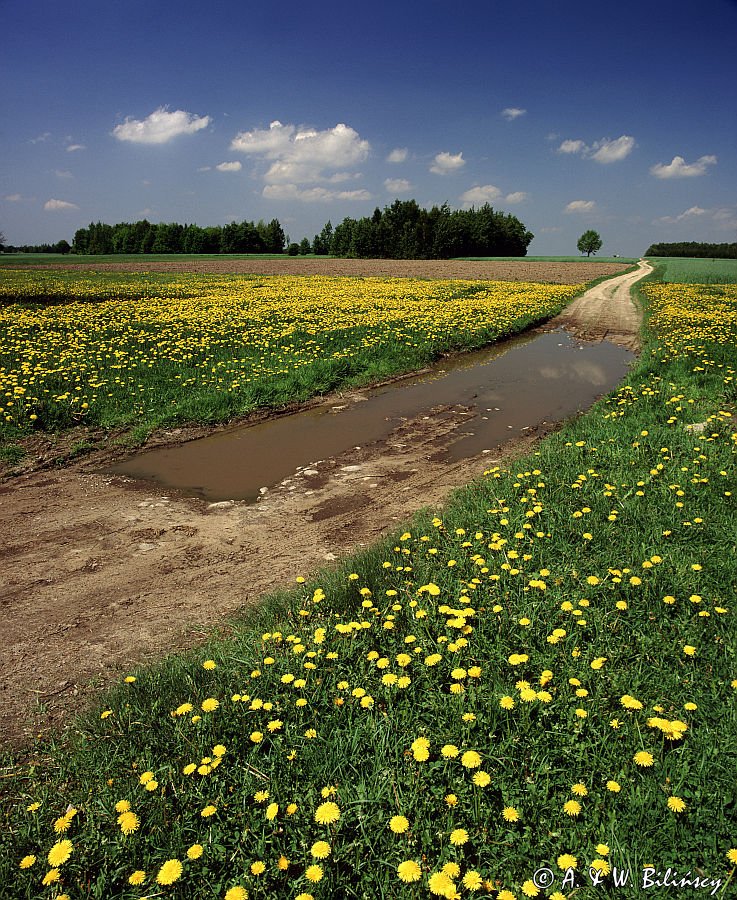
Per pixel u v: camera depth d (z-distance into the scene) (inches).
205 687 130.5
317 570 188.7
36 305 919.0
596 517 195.2
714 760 101.6
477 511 210.1
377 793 99.5
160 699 127.0
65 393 360.8
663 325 741.3
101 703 129.3
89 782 108.9
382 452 311.3
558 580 160.1
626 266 2908.5
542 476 235.6
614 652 130.8
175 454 309.7
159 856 92.8
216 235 4734.3
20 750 119.9
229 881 88.9
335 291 1266.0
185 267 2468.0
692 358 496.4
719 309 933.2
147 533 218.4
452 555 179.3
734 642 130.6
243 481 271.1
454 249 3934.5
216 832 95.7
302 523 225.6
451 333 662.5
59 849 90.7
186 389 402.9
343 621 149.8
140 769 110.0
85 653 150.5
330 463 294.5
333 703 121.4
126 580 185.8
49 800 106.4
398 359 539.8
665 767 100.3
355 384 462.9
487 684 123.4
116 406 358.0
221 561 197.3
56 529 221.5
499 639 138.3
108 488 263.0
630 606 148.7
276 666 132.2
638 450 258.2
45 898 89.0
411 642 136.4
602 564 167.8
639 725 109.8
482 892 85.2
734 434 265.0
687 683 120.0
